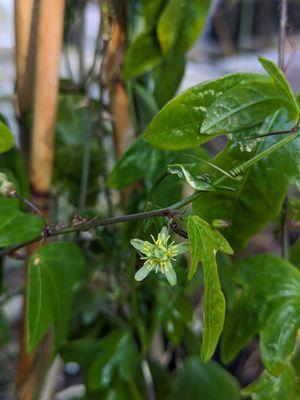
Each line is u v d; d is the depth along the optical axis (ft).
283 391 0.86
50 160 1.03
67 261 0.91
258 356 1.77
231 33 3.20
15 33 1.00
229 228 0.82
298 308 0.84
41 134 1.00
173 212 0.72
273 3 3.49
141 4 1.01
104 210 1.33
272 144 0.77
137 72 1.04
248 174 0.78
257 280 0.88
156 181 0.78
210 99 0.74
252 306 0.88
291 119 0.76
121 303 1.18
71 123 1.18
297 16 3.36
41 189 1.04
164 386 1.31
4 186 0.82
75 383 1.71
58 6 0.93
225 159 0.78
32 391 1.15
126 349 1.09
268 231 1.90
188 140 0.76
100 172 1.20
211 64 2.73
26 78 1.02
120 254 1.11
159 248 0.69
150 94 1.11
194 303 1.70
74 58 1.51
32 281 0.85
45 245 0.89
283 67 0.87
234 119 0.74
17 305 1.83
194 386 1.31
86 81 1.17
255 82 0.74
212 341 0.67
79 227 0.83
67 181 1.21
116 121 1.15
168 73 1.08
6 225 0.85
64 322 0.94
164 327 1.11
